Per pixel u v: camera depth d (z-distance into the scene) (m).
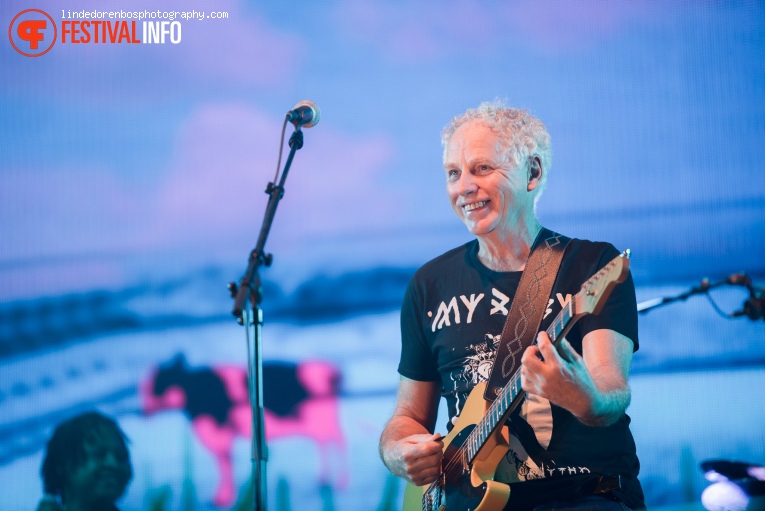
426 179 10.94
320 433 10.59
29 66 11.70
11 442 11.05
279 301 10.94
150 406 11.02
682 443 9.73
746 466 9.24
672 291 10.06
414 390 7.18
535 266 6.57
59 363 11.20
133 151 11.49
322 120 11.18
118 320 11.21
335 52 11.28
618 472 6.10
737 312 7.84
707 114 10.29
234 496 10.72
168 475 10.84
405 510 7.12
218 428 10.88
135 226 11.38
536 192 6.89
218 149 11.39
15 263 11.41
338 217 11.02
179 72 11.54
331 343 10.77
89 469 10.90
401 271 10.83
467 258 6.96
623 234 10.28
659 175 10.29
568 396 5.37
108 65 11.62
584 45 10.66
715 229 10.09
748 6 10.34
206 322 11.12
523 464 6.11
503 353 6.38
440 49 11.05
